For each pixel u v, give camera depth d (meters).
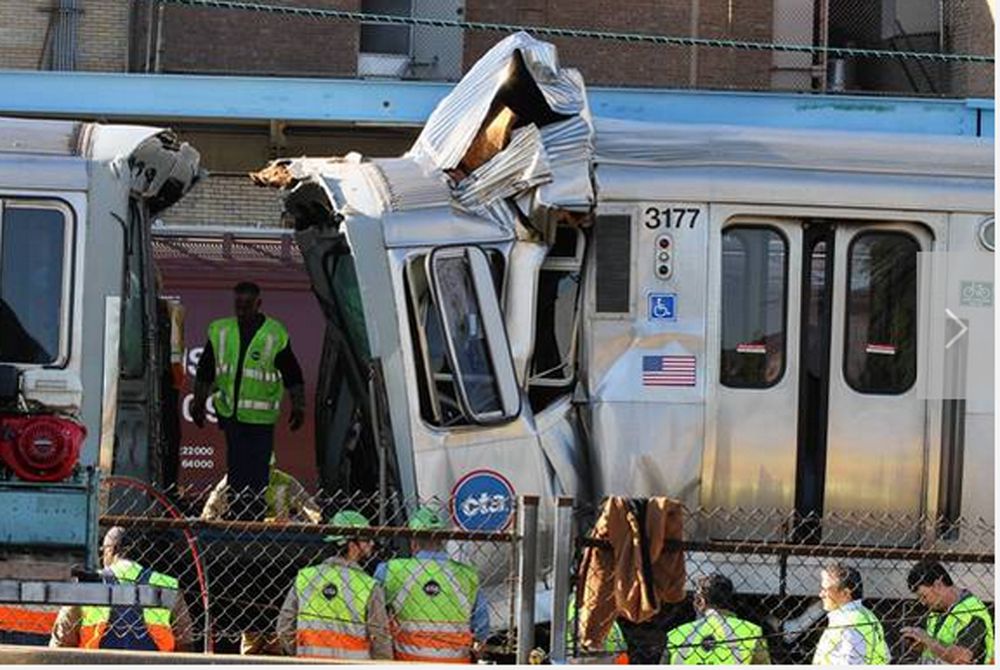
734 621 34.84
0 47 75.12
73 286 40.22
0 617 35.38
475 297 40.75
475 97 41.53
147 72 76.12
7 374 27.58
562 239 41.59
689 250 41.25
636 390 40.97
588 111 41.56
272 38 78.69
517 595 31.61
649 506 31.38
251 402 46.88
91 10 75.50
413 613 34.81
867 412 41.78
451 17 81.06
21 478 26.95
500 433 40.53
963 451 41.72
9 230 40.31
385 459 40.56
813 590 40.56
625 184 41.22
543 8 81.12
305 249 46.69
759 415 41.44
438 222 40.81
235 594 38.84
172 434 47.06
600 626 31.20
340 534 31.23
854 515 41.66
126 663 27.39
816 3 82.00
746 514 41.25
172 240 58.34
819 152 41.97
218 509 43.69
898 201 41.69
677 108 72.81
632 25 81.44
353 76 77.00
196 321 56.97
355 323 44.69
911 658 36.84
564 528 30.06
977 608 35.66
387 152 74.94
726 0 81.50
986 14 78.38
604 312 41.22
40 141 40.94
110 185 40.72
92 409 39.91
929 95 76.88
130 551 37.66
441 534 31.22
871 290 41.97
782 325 41.66
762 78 81.69
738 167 41.56
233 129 73.88
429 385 40.47
